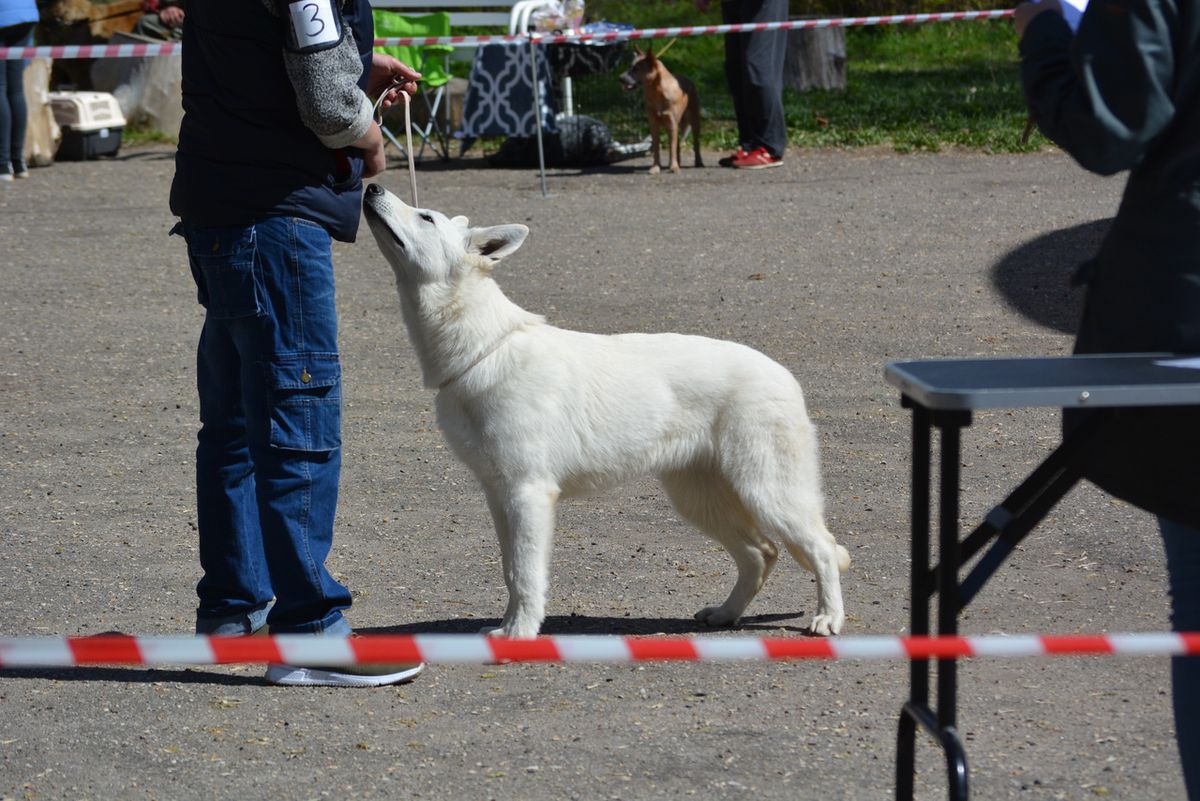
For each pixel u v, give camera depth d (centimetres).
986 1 3356
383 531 719
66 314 1192
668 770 451
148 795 439
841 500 754
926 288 1206
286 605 520
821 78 2484
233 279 499
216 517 552
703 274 1279
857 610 604
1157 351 357
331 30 475
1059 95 347
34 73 1877
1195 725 362
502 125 1833
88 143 1959
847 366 1007
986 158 1814
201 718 498
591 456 566
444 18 1872
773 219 1488
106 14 2288
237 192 494
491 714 500
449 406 562
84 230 1514
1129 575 630
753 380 572
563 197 1628
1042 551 666
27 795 439
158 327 1156
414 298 554
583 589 638
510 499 555
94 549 689
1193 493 350
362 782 446
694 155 1902
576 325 1129
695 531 719
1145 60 327
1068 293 1168
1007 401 322
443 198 1630
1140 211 357
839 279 1246
